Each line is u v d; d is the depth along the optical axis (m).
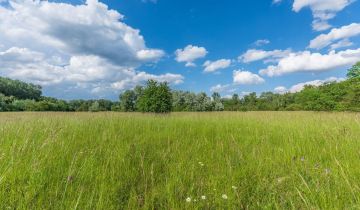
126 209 1.76
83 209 1.66
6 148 2.99
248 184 2.30
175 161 2.95
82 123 6.23
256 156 3.23
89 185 2.05
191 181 2.28
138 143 3.81
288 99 79.69
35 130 4.41
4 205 1.68
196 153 3.31
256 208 1.86
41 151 2.83
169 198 1.92
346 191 1.97
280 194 1.99
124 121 7.03
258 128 6.36
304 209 1.74
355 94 28.88
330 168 2.55
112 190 2.01
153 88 25.95
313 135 4.73
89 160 2.66
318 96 36.84
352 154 3.15
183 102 59.66
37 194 1.88
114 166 2.61
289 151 3.43
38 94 121.38
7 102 65.12
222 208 1.83
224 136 5.05
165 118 9.57
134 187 2.14
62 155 2.85
